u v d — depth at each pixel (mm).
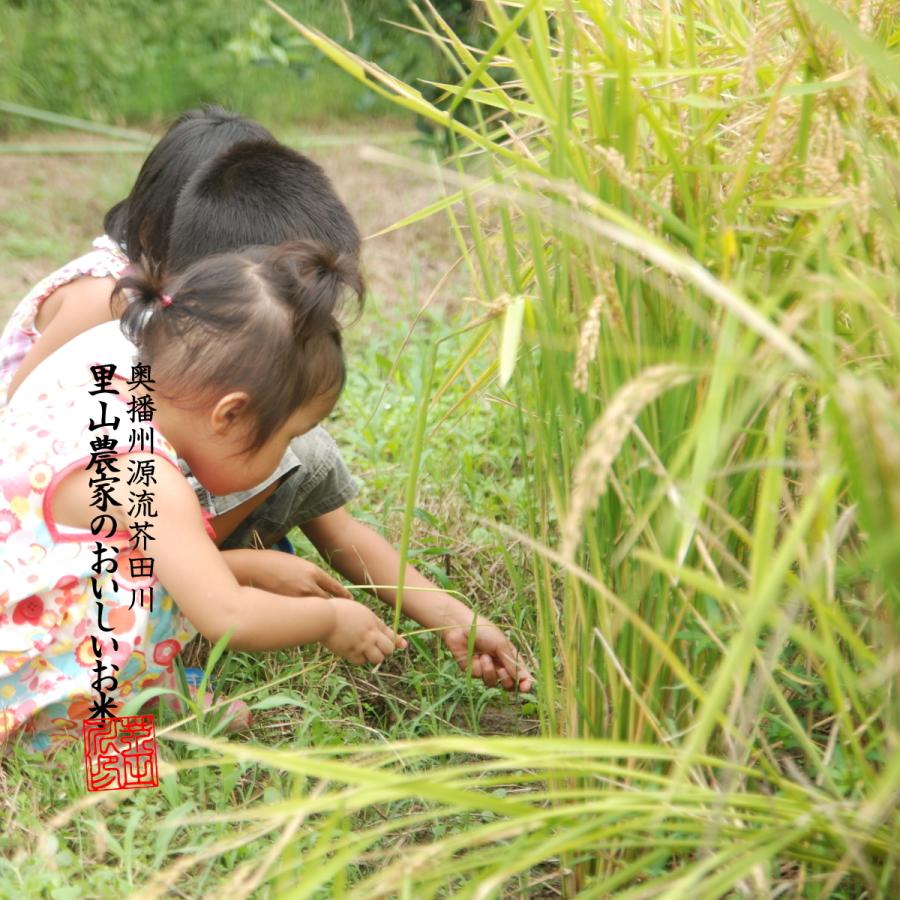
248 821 1690
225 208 2240
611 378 1381
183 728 1916
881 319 1144
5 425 2018
